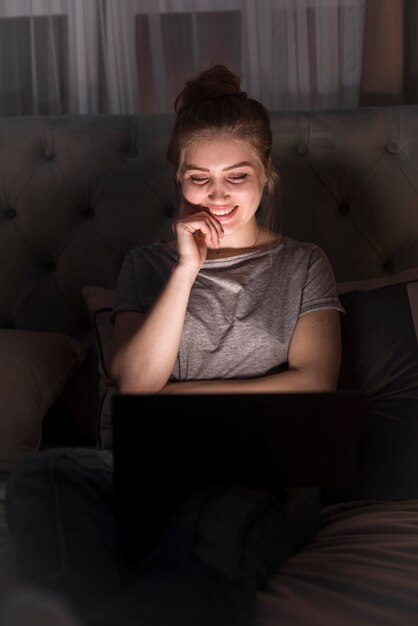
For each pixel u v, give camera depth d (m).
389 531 1.34
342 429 1.14
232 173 1.48
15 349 1.74
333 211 1.92
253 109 1.52
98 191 1.93
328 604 1.08
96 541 1.07
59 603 0.99
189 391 1.42
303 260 1.55
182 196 1.55
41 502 1.09
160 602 0.95
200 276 1.53
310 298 1.52
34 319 1.97
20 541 1.06
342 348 1.67
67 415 1.91
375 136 1.92
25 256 1.97
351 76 2.14
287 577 1.17
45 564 1.03
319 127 1.92
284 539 1.22
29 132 1.98
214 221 1.47
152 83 2.17
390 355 1.64
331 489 1.55
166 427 1.10
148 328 1.44
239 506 1.15
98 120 1.97
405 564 1.19
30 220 1.96
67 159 1.95
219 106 1.49
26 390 1.67
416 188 1.91
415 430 1.56
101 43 2.17
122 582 1.06
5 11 2.15
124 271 1.60
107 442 1.64
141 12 2.14
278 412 1.12
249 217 1.52
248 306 1.50
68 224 1.96
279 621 1.03
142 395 1.09
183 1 2.12
